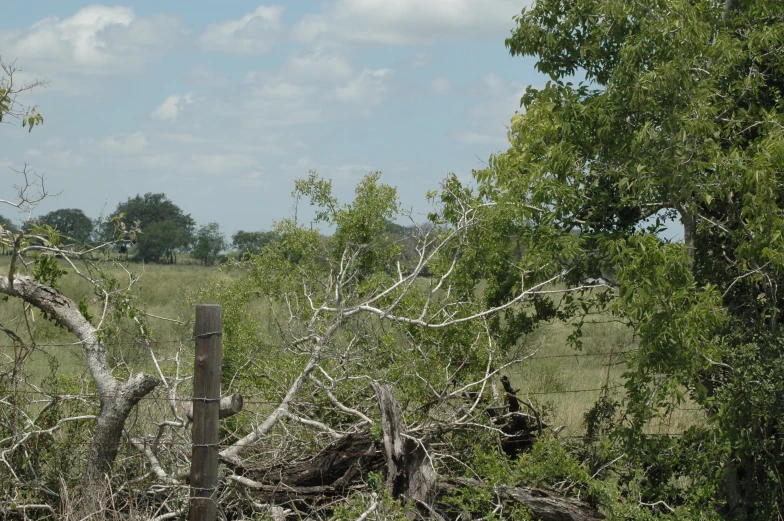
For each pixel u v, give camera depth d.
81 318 6.40
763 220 6.25
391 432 6.12
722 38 7.09
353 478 6.34
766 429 6.91
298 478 6.36
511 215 7.72
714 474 6.77
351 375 7.89
